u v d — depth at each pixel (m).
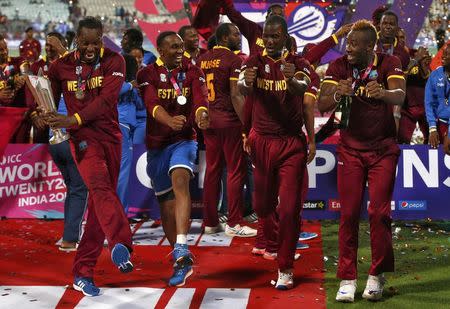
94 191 8.78
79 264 9.18
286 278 9.27
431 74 12.80
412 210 13.02
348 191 8.84
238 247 11.52
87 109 8.62
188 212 9.33
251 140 9.43
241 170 12.07
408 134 14.40
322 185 13.18
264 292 9.20
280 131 9.24
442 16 22.19
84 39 8.67
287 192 9.19
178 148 9.52
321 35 20.11
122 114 12.54
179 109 9.53
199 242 11.83
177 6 21.03
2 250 11.30
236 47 11.99
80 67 8.84
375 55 8.77
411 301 8.78
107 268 10.33
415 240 11.75
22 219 13.41
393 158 8.81
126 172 12.70
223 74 11.70
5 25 52.56
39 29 54.16
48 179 13.41
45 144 13.38
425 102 12.84
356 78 8.73
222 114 11.88
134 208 13.38
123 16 51.53
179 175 9.34
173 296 9.03
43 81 8.51
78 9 52.19
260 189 9.62
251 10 19.98
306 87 8.91
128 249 8.70
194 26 13.91
